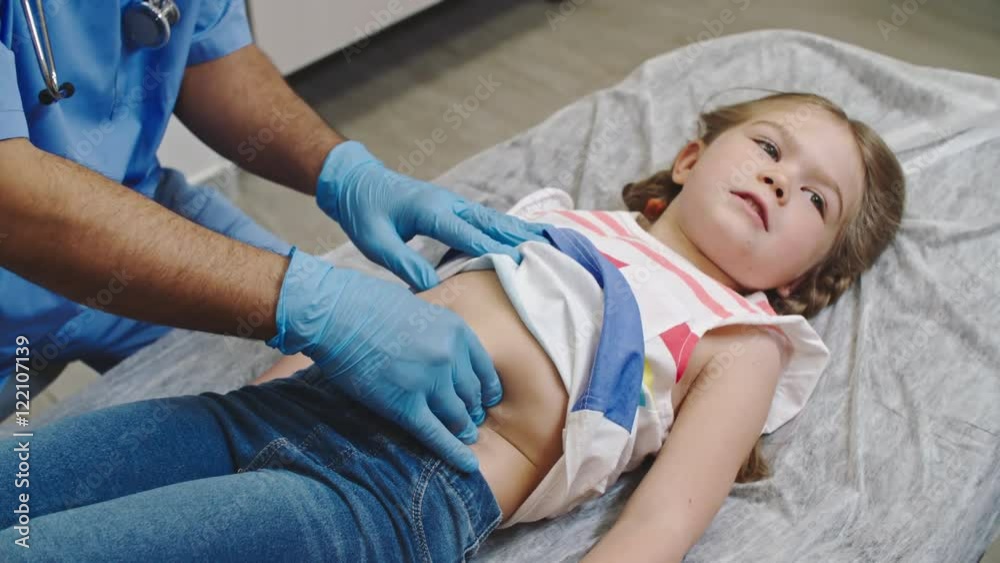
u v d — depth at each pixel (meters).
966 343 1.22
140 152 1.29
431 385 0.96
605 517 1.07
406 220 1.21
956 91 1.56
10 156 0.80
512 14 3.06
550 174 1.57
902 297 1.30
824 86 1.65
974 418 1.13
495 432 1.04
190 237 0.89
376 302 0.96
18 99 0.84
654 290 1.09
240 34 1.26
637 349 0.99
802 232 1.20
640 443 1.06
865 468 1.10
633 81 1.72
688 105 1.66
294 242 2.22
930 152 1.48
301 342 0.95
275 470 0.92
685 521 0.95
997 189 1.42
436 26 3.01
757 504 1.09
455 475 0.96
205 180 2.37
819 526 1.04
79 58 1.10
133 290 0.88
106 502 0.82
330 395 1.03
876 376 1.21
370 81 2.77
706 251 1.23
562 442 1.00
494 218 1.19
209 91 1.25
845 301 1.32
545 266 1.08
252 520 0.84
